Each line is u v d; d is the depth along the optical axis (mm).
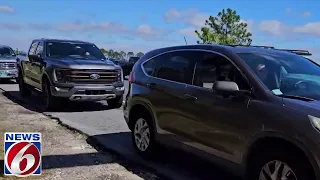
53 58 11078
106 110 11203
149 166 5773
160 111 5633
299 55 5422
